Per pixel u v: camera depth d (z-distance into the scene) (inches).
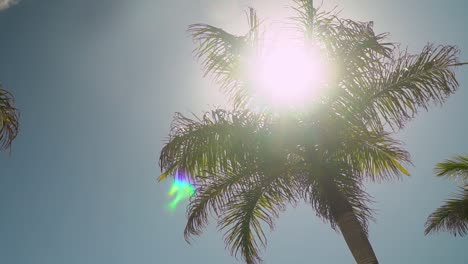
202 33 466.6
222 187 477.1
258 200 487.5
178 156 440.8
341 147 462.0
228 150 443.5
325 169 458.0
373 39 431.2
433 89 438.6
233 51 462.6
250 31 466.9
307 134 455.8
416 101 441.4
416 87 440.1
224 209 480.4
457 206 663.8
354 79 441.7
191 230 472.1
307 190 454.6
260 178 466.6
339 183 460.1
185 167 438.6
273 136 454.3
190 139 441.4
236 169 469.1
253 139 446.0
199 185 466.3
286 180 466.6
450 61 440.5
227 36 465.4
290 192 465.7
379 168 489.1
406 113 442.6
